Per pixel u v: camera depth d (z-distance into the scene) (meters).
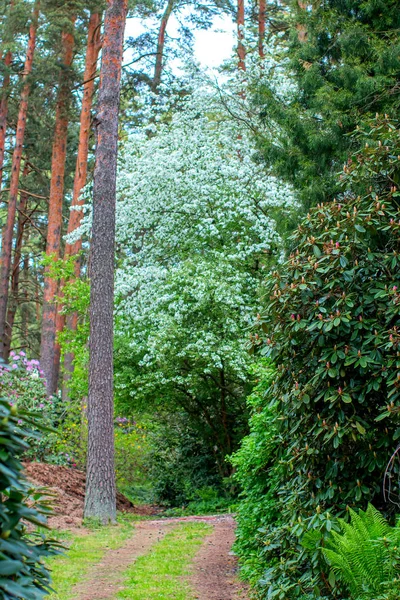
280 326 4.84
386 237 4.93
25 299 26.23
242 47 17.53
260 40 18.20
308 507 4.76
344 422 4.50
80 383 16.52
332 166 9.51
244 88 14.49
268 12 21.66
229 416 15.62
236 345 12.88
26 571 2.09
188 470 16.28
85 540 8.41
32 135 22.50
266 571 4.92
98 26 19.22
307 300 4.73
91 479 10.20
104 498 10.15
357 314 4.61
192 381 13.96
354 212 4.75
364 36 9.31
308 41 10.18
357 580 3.85
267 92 10.70
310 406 4.66
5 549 1.81
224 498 14.91
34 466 11.84
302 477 4.80
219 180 14.02
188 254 14.41
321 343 4.50
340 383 4.60
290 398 4.79
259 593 4.92
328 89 9.28
